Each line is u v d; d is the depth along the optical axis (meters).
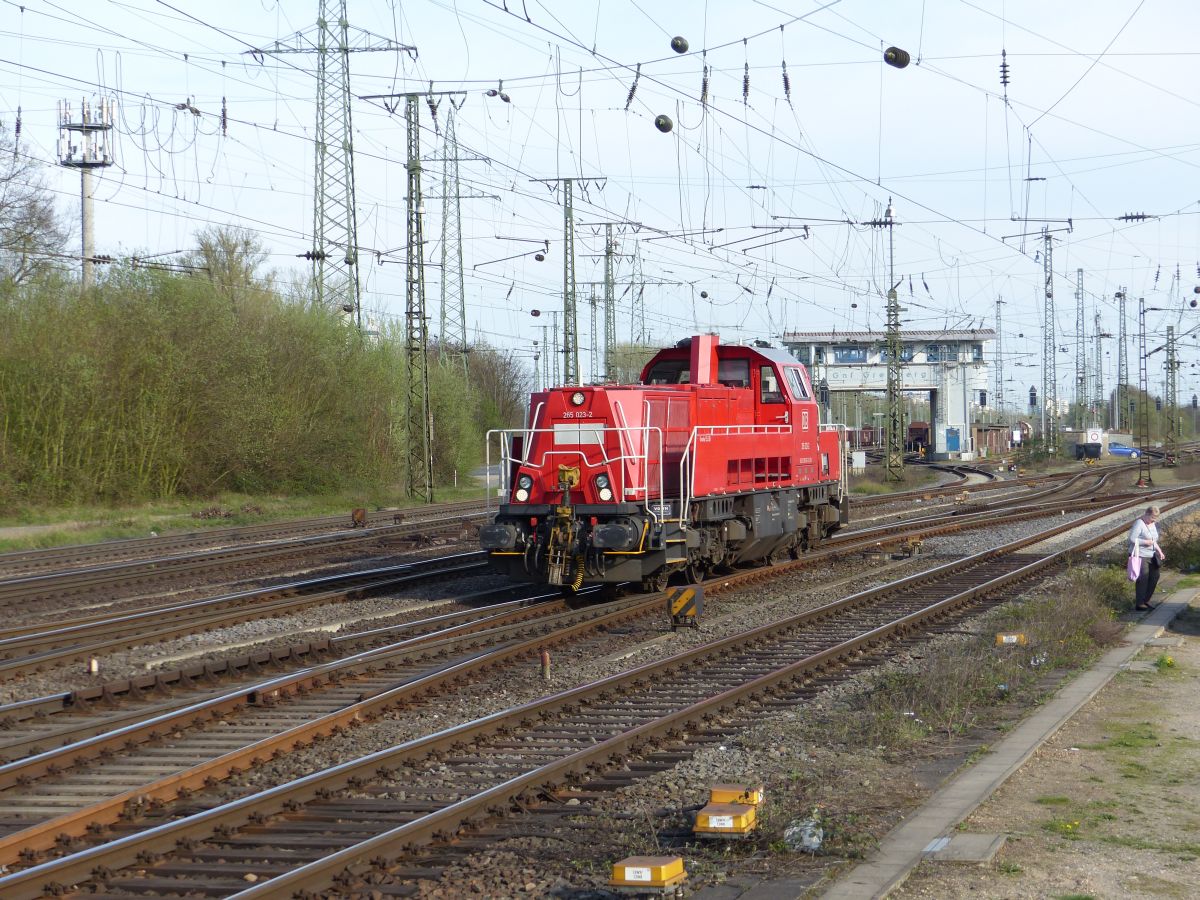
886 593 22.16
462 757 11.10
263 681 14.61
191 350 47.47
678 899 7.48
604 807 9.59
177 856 8.52
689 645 17.05
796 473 27.06
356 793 9.96
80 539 36.00
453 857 8.48
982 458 100.69
